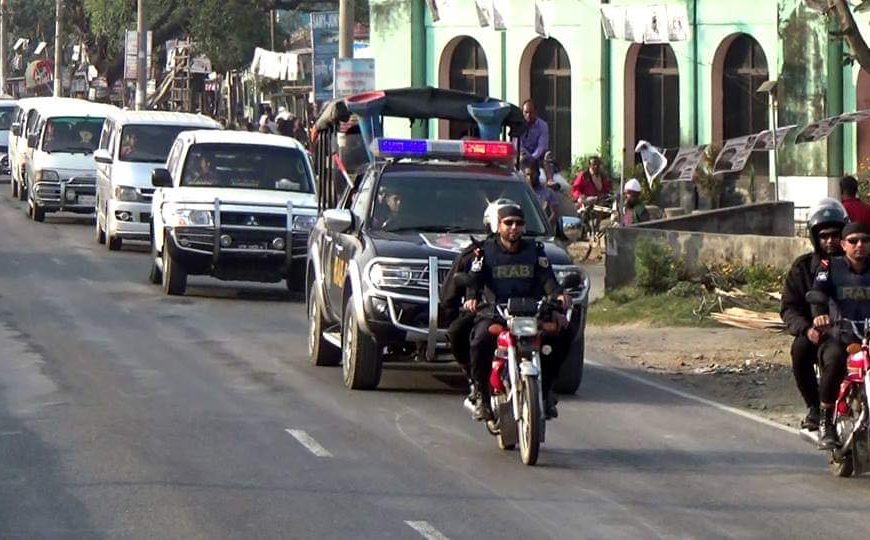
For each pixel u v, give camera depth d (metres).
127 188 46.56
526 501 16.53
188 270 36.59
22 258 44.34
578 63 55.94
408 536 14.85
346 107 31.42
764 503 16.77
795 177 49.88
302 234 36.59
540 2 56.75
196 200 36.44
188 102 86.25
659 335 31.38
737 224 40.97
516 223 19.20
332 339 25.17
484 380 19.38
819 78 49.19
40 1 141.38
